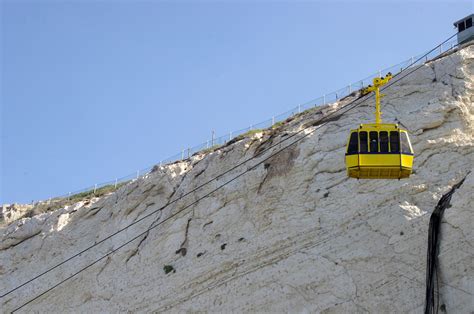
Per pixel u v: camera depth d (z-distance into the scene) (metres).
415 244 28.41
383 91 34.94
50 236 41.09
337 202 31.50
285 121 40.50
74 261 38.72
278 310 29.70
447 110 32.16
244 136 41.28
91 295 36.41
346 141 33.28
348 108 35.53
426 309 26.47
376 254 28.89
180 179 38.25
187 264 33.81
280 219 32.47
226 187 35.41
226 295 31.52
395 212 29.59
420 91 33.88
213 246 33.66
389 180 30.83
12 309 38.97
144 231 37.09
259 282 30.94
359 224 30.22
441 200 28.72
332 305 28.58
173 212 36.38
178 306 32.75
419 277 27.62
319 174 32.97
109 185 49.03
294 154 34.19
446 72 34.00
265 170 34.69
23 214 50.19
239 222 33.78
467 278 26.50
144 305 33.97
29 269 40.34
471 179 27.97
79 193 49.84
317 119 36.31
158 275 34.50
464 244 27.12
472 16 38.78
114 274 36.25
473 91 32.88
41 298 38.09
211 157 37.88
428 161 30.97
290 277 30.23
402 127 32.47
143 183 39.19
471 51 34.47
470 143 30.98
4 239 42.66
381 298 27.81
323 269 29.59
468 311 25.94
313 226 31.31
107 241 38.22
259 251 31.98
